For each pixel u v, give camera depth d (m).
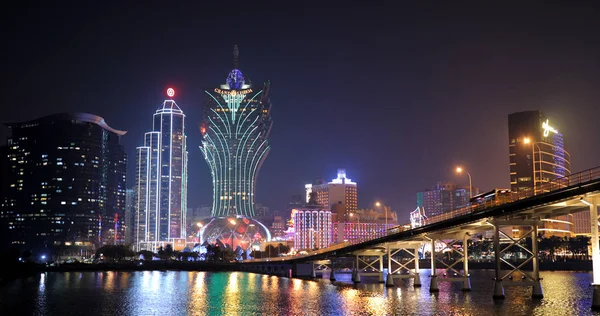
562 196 98.62
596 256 95.94
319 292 161.50
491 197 119.56
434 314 107.75
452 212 133.50
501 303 121.12
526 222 116.12
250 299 143.25
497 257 119.31
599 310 94.31
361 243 185.62
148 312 120.00
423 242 169.00
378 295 147.12
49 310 125.00
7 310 125.25
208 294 161.25
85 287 197.75
